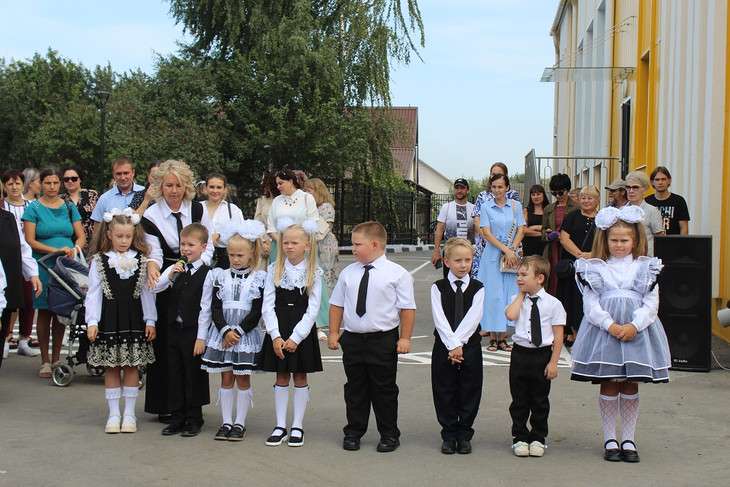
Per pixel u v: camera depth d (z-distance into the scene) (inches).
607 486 183.6
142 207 288.4
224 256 270.1
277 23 1175.6
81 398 273.9
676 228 359.9
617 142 706.8
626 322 203.2
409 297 214.8
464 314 212.7
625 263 209.5
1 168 1752.0
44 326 309.6
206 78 1172.5
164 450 212.4
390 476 191.2
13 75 1768.0
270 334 216.5
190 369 228.8
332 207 410.9
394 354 216.1
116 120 1237.7
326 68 1146.7
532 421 212.2
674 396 273.6
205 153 1133.7
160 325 241.9
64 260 293.4
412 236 1512.1
